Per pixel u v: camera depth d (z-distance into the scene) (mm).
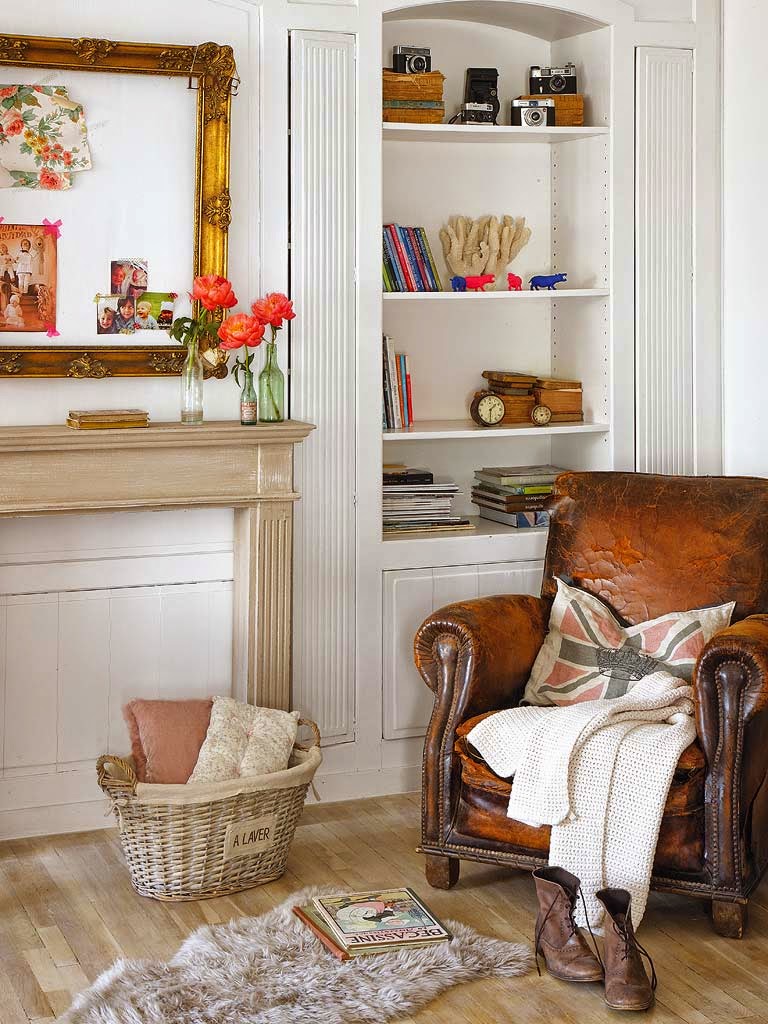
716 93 4301
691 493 3637
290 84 3797
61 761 3750
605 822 2959
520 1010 2734
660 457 4367
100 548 3730
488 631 3307
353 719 4031
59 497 3465
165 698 3863
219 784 3182
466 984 2844
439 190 4387
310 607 3939
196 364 3594
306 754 3480
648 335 4305
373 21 3863
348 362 3930
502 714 3156
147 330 3688
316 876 3420
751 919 3178
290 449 3688
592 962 2836
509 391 4328
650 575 3590
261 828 3291
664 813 2979
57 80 3510
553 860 2988
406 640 4066
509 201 4480
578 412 4414
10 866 3488
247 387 3637
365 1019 2666
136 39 3609
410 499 4133
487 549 4141
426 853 3295
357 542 3977
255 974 2812
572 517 3744
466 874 3451
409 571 4051
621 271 4242
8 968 2889
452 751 3242
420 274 4141
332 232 3875
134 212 3631
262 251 3814
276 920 3070
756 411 4258
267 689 3768
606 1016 2711
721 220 4355
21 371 3527
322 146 3836
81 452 3467
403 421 4184
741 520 3541
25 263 3527
